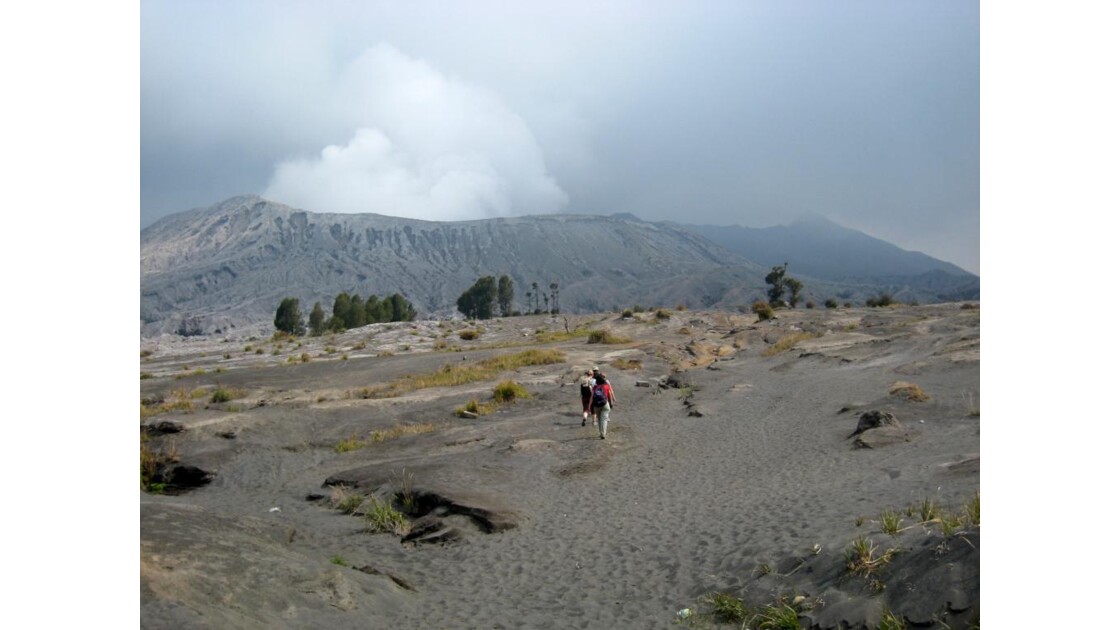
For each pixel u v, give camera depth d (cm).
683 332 6166
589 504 1446
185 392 3584
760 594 825
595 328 7038
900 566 734
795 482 1404
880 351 3525
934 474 1227
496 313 18288
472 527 1300
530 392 3120
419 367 4369
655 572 986
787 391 2855
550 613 870
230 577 754
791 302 10312
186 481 1977
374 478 1711
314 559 939
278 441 2306
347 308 11612
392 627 812
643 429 2283
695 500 1384
